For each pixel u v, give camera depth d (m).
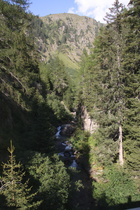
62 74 63.69
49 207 10.44
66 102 62.09
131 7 16.00
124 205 12.86
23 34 11.52
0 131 17.33
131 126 15.62
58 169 13.41
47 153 16.64
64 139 34.66
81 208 14.30
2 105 20.05
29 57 12.88
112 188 14.91
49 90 59.69
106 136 16.92
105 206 13.45
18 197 7.49
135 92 15.85
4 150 14.20
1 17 11.18
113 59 16.30
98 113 18.19
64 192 11.69
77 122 43.72
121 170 16.02
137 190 14.05
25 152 14.10
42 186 10.92
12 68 11.54
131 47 15.48
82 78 38.03
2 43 11.31
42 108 18.62
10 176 7.45
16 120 23.03
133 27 16.33
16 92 12.47
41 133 17.31
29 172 12.00
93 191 16.22
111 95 16.62
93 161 21.92
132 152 15.73
